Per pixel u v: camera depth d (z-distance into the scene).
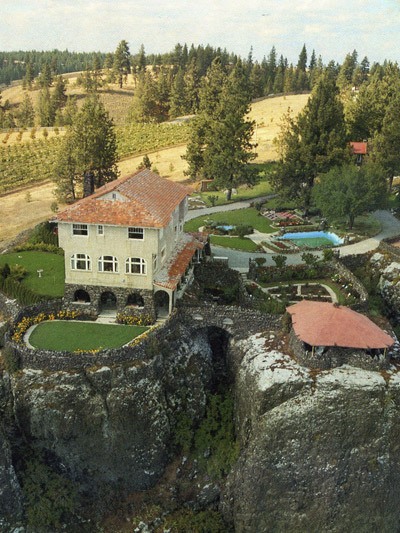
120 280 52.19
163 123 170.88
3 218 103.69
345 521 44.03
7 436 45.56
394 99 97.69
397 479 44.41
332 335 45.78
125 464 46.69
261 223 86.69
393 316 63.03
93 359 45.72
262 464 44.03
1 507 42.66
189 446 48.50
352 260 70.06
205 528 45.38
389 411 43.84
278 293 61.41
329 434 43.72
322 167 87.56
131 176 57.19
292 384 44.44
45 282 59.97
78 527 45.03
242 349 51.06
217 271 63.28
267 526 44.97
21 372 46.06
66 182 107.50
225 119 100.25
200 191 110.38
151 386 46.88
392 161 90.56
